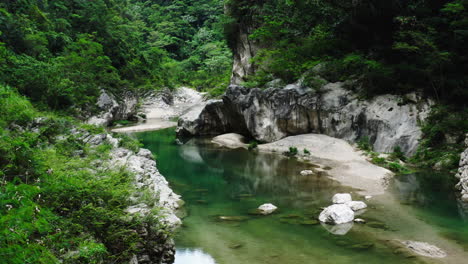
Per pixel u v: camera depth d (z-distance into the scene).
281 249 9.43
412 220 11.42
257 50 37.50
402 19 21.64
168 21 92.94
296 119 24.86
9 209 4.03
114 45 50.50
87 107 32.75
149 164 15.21
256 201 13.80
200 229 10.95
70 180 6.56
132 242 6.79
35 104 21.28
